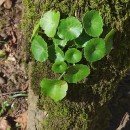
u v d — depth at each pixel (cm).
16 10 94
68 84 56
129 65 59
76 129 60
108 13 53
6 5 94
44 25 52
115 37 55
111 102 87
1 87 86
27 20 57
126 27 55
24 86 86
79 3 52
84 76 53
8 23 93
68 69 53
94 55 52
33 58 58
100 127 73
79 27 51
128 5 54
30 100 63
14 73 87
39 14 55
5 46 90
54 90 54
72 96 57
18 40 89
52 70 54
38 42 53
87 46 52
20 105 84
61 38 52
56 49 53
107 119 75
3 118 82
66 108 58
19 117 83
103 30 53
